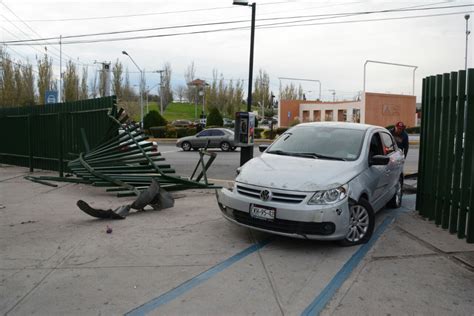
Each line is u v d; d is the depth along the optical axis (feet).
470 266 15.69
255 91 324.80
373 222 18.62
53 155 40.29
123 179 28.71
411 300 12.84
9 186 32.89
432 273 14.98
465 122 18.01
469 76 17.43
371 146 21.52
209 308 12.14
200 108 338.13
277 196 16.93
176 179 28.91
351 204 17.57
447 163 20.15
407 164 56.80
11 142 46.98
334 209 16.43
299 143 21.62
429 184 22.56
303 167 18.48
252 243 18.08
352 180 18.01
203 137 79.77
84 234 19.12
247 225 17.74
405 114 162.91
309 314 11.89
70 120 38.37
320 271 15.03
